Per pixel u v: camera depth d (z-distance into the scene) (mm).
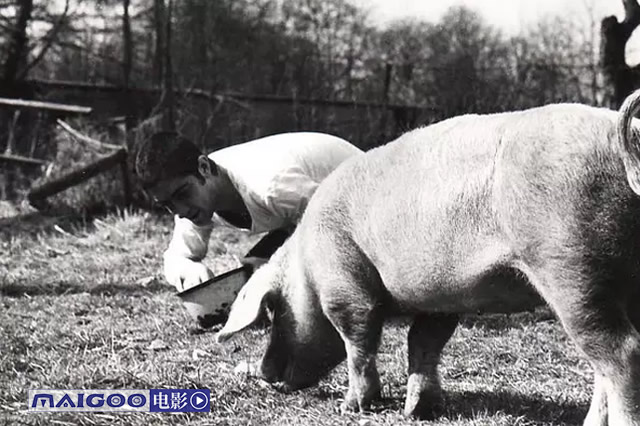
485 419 5109
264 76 17344
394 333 7133
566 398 5586
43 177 13805
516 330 7262
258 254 6383
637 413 4184
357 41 17578
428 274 4699
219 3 17344
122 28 17656
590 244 4164
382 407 5359
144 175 5844
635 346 4188
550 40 16016
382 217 4852
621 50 11703
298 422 5219
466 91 15648
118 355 6723
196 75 17094
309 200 5719
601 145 4156
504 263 4418
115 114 15734
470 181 4500
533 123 4340
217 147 15359
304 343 5461
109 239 11742
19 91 16109
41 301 8609
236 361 6562
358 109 15625
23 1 16578
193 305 6621
